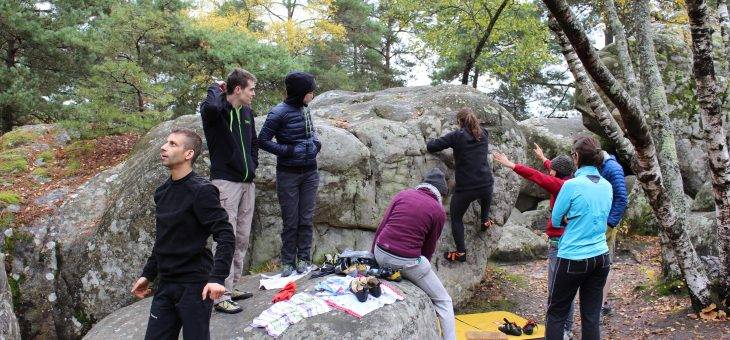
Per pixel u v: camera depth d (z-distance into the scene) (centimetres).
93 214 645
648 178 493
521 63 1380
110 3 1284
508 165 491
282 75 1250
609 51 1028
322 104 842
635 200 1005
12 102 1234
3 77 1229
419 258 438
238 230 446
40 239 622
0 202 651
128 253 573
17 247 616
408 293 433
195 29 1175
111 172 710
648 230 988
